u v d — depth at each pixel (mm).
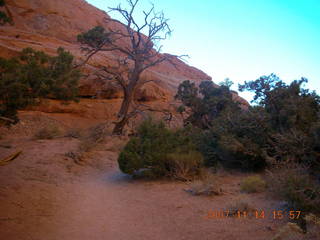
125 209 7559
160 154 11422
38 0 46906
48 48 30797
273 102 13578
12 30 36531
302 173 8102
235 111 15969
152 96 38125
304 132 11656
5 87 10773
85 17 52781
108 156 16250
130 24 28062
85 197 8516
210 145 14594
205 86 34062
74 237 5434
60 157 13672
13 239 4961
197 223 6387
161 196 8875
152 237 5625
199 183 9461
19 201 7012
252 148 12492
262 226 6008
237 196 8500
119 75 27453
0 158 11852
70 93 12836
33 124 23891
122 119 26328
